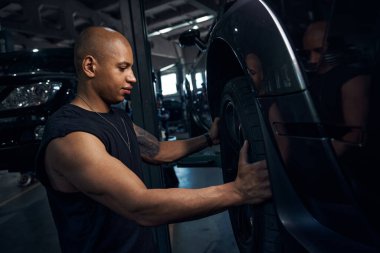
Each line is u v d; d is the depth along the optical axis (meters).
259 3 0.85
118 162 0.83
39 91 2.68
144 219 0.80
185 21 12.88
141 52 1.66
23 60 2.99
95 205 0.93
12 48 6.31
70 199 0.93
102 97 0.99
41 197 3.87
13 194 4.18
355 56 0.55
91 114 0.95
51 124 0.89
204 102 2.16
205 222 2.59
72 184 0.85
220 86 1.51
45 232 2.73
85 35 0.95
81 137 0.84
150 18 12.34
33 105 2.66
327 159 0.66
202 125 2.49
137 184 0.79
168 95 15.17
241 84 1.08
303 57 0.67
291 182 0.82
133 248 0.99
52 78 2.74
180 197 0.79
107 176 0.78
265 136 0.86
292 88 0.71
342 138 0.61
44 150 0.87
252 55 0.86
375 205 0.58
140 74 1.67
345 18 0.57
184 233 2.42
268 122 0.84
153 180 1.73
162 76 15.92
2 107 2.66
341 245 0.69
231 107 1.33
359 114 0.56
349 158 0.60
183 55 16.11
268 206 0.90
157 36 14.07
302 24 0.67
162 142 1.46
